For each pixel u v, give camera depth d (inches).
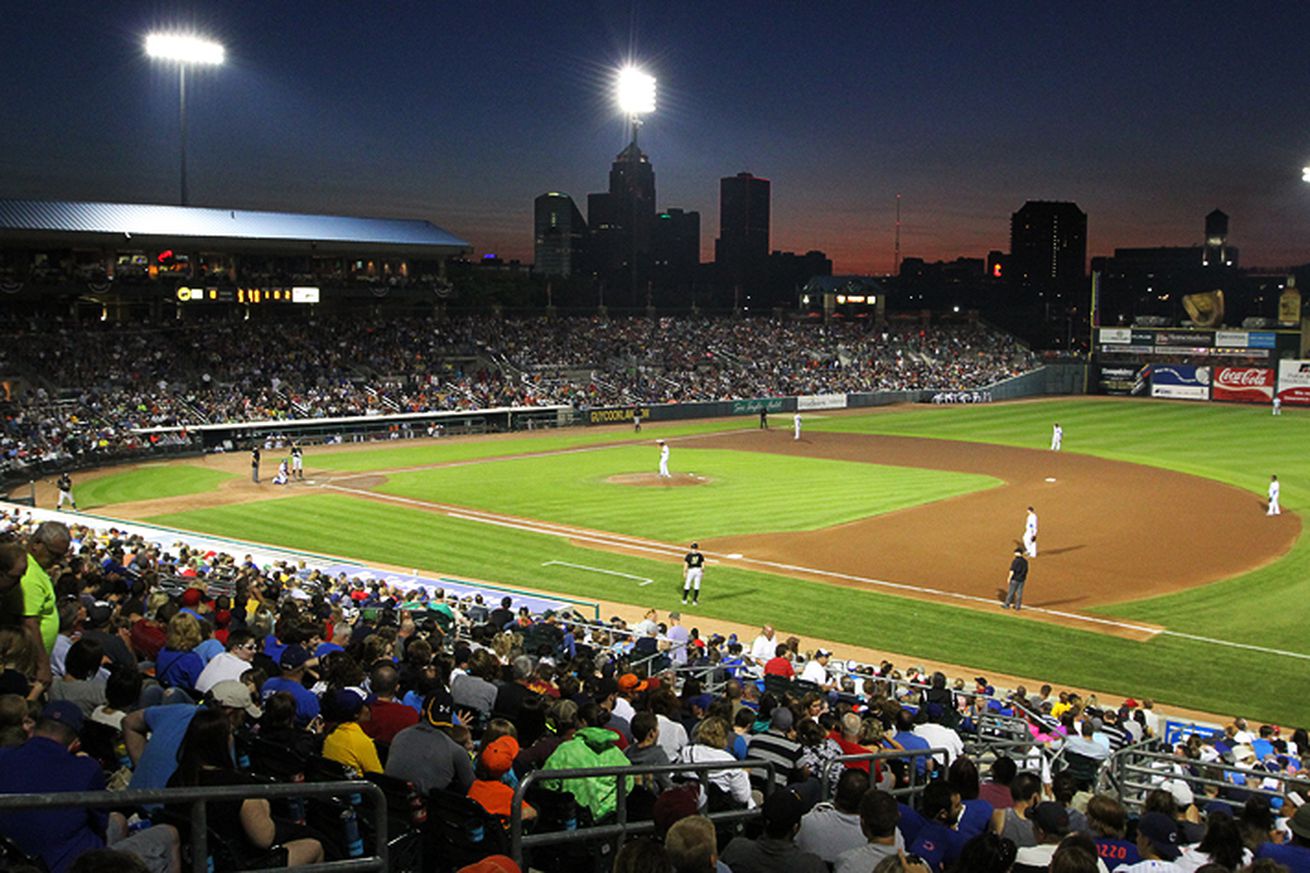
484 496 1882.4
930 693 724.0
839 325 4564.5
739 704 580.1
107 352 2743.6
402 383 3095.5
